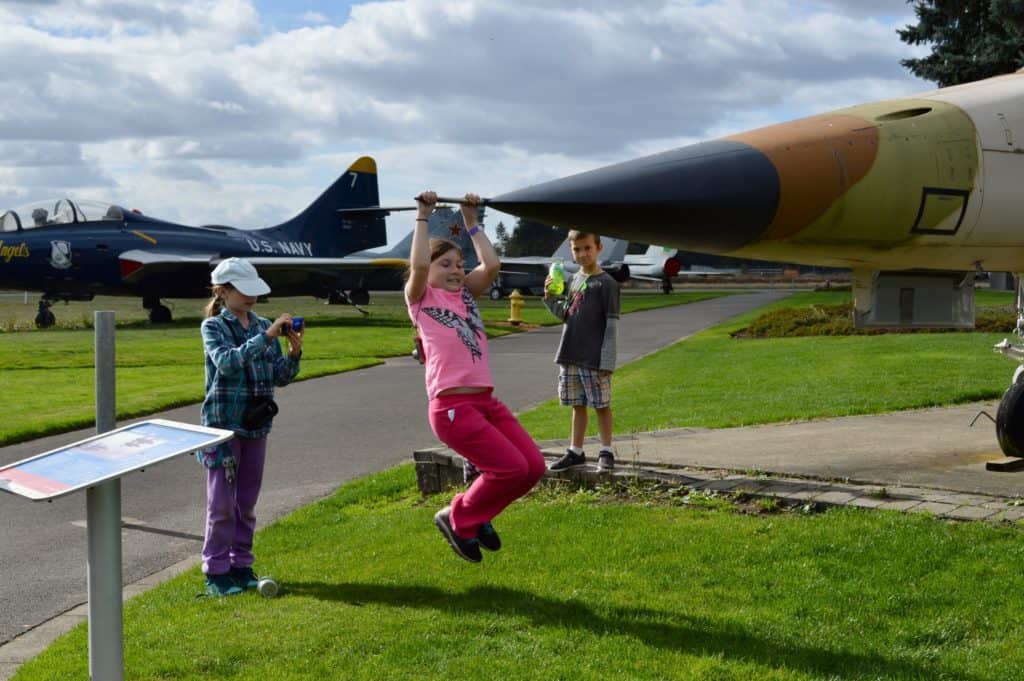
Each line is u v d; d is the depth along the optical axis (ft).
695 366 58.08
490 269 16.14
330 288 123.34
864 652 12.76
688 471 21.91
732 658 12.73
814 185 18.57
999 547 16.06
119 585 10.34
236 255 122.01
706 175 17.79
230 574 17.24
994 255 21.25
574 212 17.12
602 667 12.61
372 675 12.66
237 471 17.35
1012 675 11.98
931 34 108.68
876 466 22.44
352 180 142.82
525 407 44.01
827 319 84.64
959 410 34.71
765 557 16.37
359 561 18.25
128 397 47.21
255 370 17.04
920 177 19.58
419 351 15.78
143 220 112.98
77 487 9.47
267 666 13.17
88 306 174.40
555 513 19.79
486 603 15.20
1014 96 21.44
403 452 32.89
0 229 102.17
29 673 13.64
